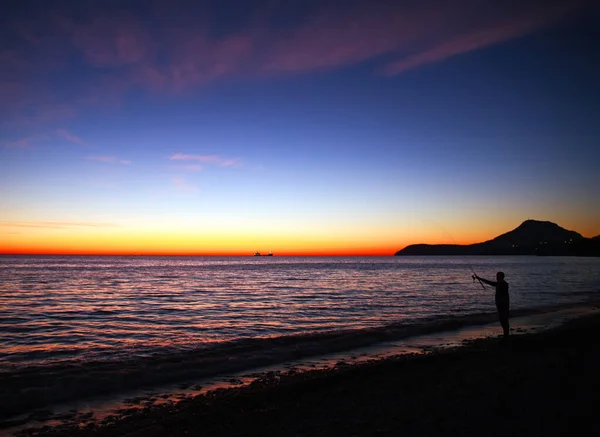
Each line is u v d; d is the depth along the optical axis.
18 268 83.69
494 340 13.98
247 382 9.53
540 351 11.45
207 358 11.70
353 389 8.45
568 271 74.00
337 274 68.25
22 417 7.26
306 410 7.21
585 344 12.23
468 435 5.69
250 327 17.88
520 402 7.02
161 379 9.73
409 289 38.25
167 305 25.95
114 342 14.55
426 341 14.52
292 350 12.81
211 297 30.95
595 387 7.75
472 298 30.39
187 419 6.93
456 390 7.99
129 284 44.09
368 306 25.58
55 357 12.18
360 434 5.93
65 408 7.74
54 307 24.78
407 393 8.02
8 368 10.73
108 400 8.22
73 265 105.06
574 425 5.86
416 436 5.74
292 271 80.06
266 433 6.18
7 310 23.38
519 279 52.44
